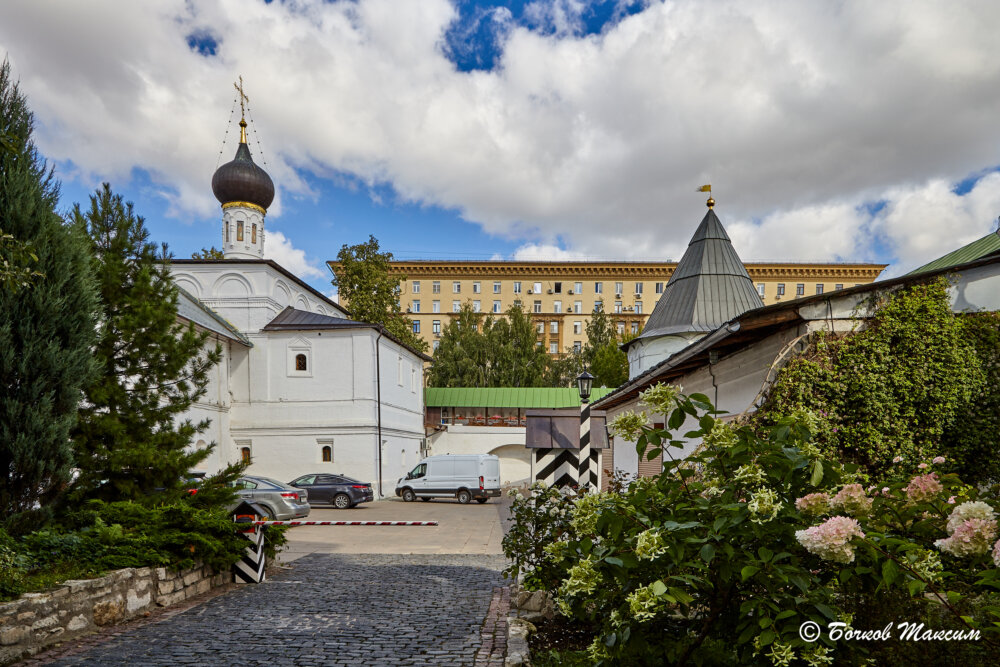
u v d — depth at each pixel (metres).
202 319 26.56
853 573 2.60
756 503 2.59
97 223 9.20
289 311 32.34
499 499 28.58
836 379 6.05
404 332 40.84
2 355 6.71
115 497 8.44
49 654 5.29
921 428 6.03
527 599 6.18
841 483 2.95
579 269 76.25
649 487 3.37
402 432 34.00
